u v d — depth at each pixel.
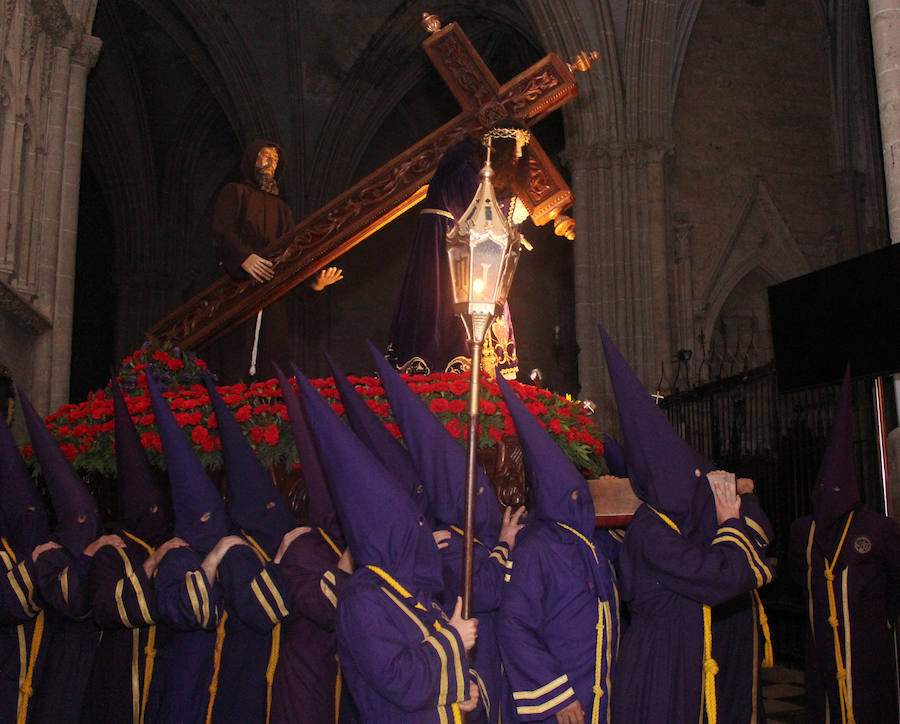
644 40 15.09
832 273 5.28
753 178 16.03
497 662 4.00
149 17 20.44
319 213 6.00
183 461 4.00
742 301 15.94
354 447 3.13
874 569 4.84
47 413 8.53
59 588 4.02
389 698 2.90
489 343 5.06
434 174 5.52
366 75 20.73
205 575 3.80
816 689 4.99
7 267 7.91
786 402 11.19
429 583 3.17
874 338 5.01
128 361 5.20
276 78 20.66
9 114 7.91
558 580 3.73
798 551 5.14
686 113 15.90
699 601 3.66
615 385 3.97
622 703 3.71
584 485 3.86
